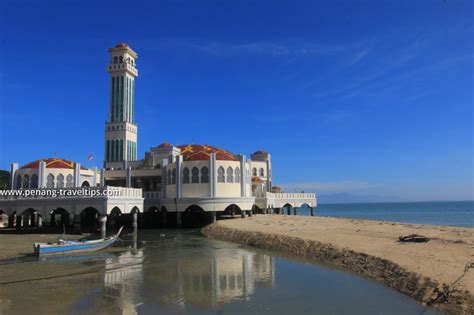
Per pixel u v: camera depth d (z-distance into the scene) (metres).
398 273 24.62
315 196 89.50
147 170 74.25
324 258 32.75
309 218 64.88
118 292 23.45
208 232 54.78
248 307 20.66
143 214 66.38
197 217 71.69
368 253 30.09
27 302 21.44
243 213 65.19
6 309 20.28
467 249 29.19
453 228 46.66
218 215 67.56
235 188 64.88
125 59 101.38
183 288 24.36
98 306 20.80
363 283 24.97
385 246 32.53
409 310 19.59
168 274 28.25
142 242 45.72
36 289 24.12
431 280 21.81
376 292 22.84
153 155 80.88
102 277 27.31
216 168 63.31
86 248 38.66
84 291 23.67
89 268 30.33
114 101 100.94
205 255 36.19
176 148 81.88
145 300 21.88
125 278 27.00
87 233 53.72
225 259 34.03
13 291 23.69
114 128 99.94
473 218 124.62
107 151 99.69
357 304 20.81
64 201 52.16
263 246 40.81
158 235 53.50
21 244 42.19
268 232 45.03
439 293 20.42
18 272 28.88
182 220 70.38
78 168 66.38
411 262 25.91
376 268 27.02
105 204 50.28
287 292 23.38
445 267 23.86
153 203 65.56
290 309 20.28
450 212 184.38
